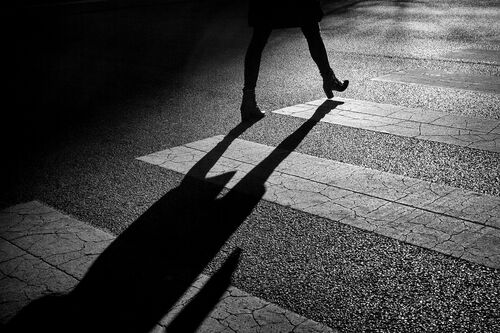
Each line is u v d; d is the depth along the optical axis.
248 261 3.12
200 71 8.16
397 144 4.86
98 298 2.81
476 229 3.38
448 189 3.94
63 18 14.72
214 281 2.94
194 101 6.55
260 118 5.76
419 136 5.04
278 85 7.12
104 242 3.37
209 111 6.11
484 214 3.56
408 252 3.16
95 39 11.24
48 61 9.18
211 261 3.13
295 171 4.35
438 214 3.58
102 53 9.75
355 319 2.60
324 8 15.41
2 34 12.20
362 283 2.88
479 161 4.43
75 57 9.47
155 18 14.28
